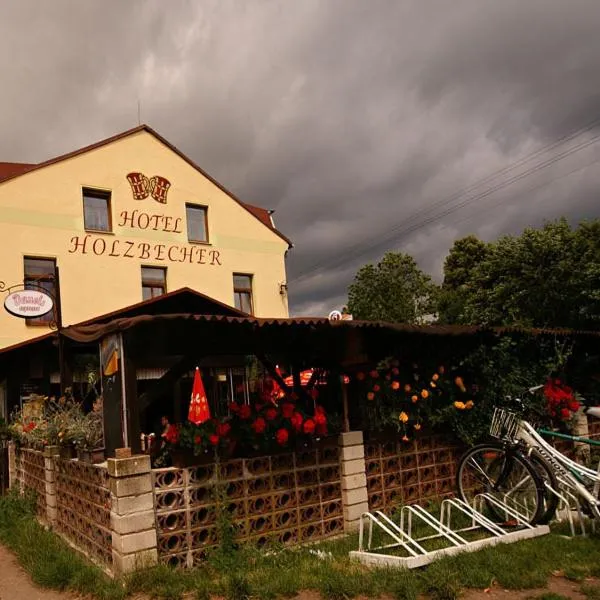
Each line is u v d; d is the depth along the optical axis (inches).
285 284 829.2
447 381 271.9
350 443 240.2
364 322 229.5
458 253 1392.7
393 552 202.1
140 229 695.1
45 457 286.4
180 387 477.7
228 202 789.2
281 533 218.5
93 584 192.7
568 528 224.7
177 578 185.6
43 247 617.3
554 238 537.6
